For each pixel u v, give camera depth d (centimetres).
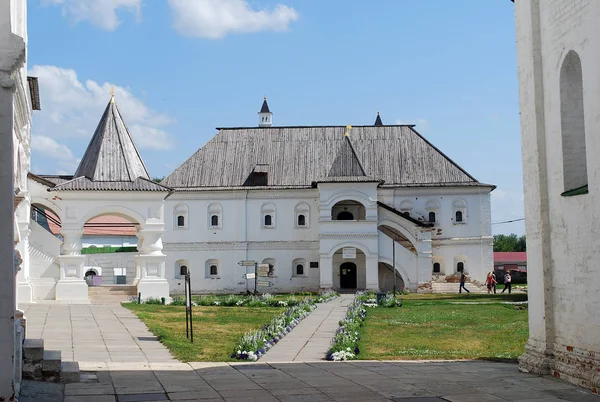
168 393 1551
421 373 1844
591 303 1628
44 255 4578
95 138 4919
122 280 7281
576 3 1686
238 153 8006
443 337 2892
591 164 1625
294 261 7544
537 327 1858
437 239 7481
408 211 7550
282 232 7550
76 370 1730
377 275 6931
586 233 1652
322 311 4278
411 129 8188
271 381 1717
